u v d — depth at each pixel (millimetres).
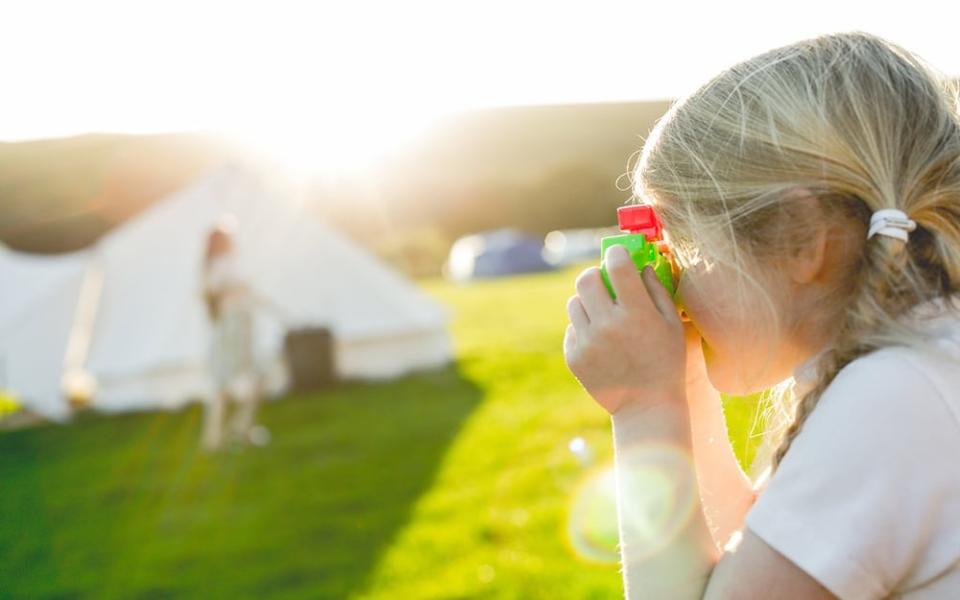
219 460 7293
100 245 10852
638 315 1068
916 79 1041
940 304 998
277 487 6328
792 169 995
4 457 8281
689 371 1303
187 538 5453
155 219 10844
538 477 5738
